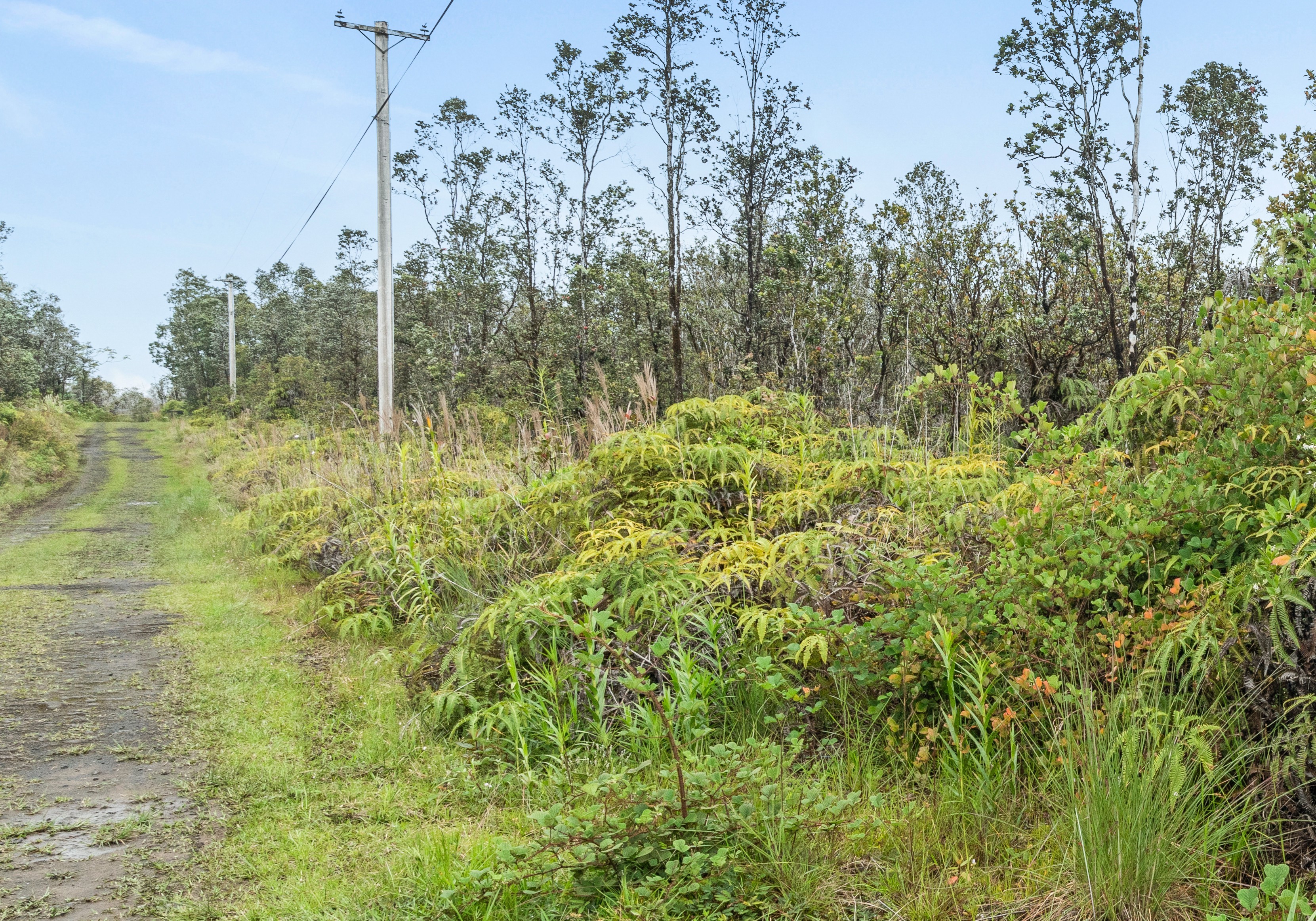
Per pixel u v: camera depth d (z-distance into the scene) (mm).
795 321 14672
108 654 6703
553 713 4215
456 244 24297
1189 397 4305
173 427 46656
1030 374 10359
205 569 10859
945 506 5121
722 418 7207
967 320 11258
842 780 3434
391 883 2998
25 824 3691
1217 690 2986
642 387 7582
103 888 3129
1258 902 2154
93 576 10664
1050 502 3699
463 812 3668
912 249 13336
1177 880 2531
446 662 4949
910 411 8961
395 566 7266
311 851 3318
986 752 3135
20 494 20484
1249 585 2924
